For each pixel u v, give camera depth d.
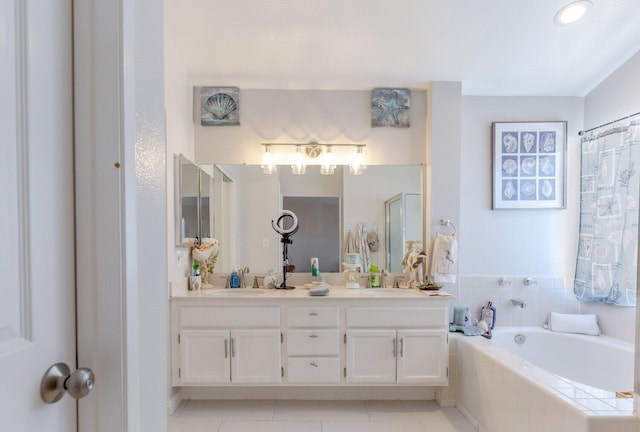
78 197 0.65
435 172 2.81
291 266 2.97
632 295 2.51
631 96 2.56
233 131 2.94
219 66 2.66
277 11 2.16
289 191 2.96
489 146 3.01
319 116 2.95
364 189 2.97
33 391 0.56
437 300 2.43
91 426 0.65
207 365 2.40
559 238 2.98
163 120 0.94
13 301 0.53
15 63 0.54
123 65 0.68
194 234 2.82
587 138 2.86
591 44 2.40
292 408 2.47
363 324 2.43
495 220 3.00
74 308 0.65
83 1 0.65
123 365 0.67
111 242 0.66
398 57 2.54
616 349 2.54
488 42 2.38
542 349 2.83
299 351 2.42
